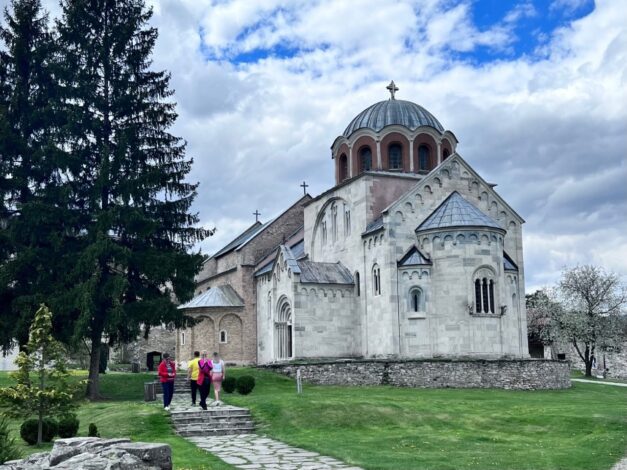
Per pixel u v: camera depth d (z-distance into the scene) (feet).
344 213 179.52
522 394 131.95
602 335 230.89
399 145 179.93
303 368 142.92
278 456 72.38
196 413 95.45
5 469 55.26
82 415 104.68
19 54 142.72
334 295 170.81
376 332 161.79
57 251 132.67
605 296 235.81
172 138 145.79
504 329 152.56
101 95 142.41
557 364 149.79
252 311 206.69
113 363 256.73
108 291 129.70
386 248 158.40
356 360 146.20
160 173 136.87
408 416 95.96
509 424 93.04
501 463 68.13
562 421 91.97
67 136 137.28
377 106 186.80
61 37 143.23
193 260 140.05
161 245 144.66
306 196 225.35
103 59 142.82
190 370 106.52
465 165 168.66
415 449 76.74
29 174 139.54
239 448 77.97
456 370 140.56
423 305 154.10
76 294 127.03
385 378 140.97
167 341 256.93
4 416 78.79
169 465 56.24
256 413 97.50
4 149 135.74
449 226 153.58
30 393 84.02
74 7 141.69
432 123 184.14
